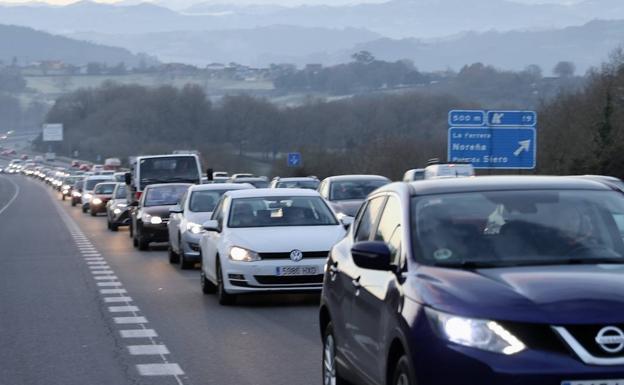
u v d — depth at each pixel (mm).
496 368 15977
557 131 126375
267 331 35375
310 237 41719
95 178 164500
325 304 24125
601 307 16156
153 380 27562
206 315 39875
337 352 23031
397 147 171625
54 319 39812
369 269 19922
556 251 19047
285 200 45562
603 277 17344
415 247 19250
